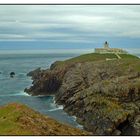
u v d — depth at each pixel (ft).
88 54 591.37
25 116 187.11
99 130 287.69
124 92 334.44
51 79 480.64
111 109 303.07
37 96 457.68
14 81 611.06
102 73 425.28
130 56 601.62
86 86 413.80
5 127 171.42
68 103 363.15
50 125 182.70
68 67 505.66
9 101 412.98
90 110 316.40
